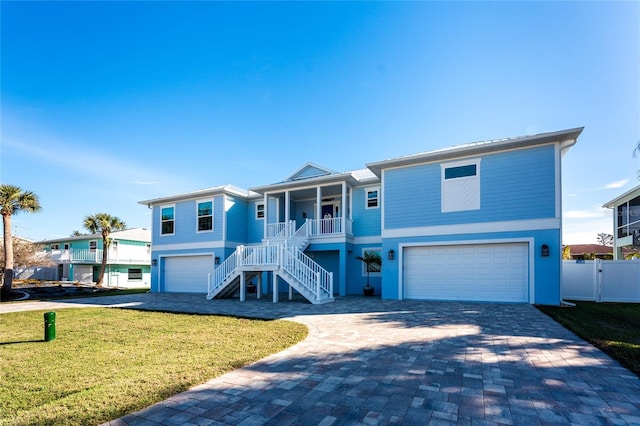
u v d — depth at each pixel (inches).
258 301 541.3
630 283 497.7
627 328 281.3
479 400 141.3
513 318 338.6
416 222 527.8
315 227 660.1
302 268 518.9
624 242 756.0
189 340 261.9
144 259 1358.3
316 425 120.5
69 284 1091.3
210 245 746.8
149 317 388.5
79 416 127.9
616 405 136.0
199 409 134.4
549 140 450.0
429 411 131.2
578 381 163.0
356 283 657.6
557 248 440.1
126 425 121.0
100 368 191.0
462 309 404.8
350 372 179.3
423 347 229.8
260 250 553.0
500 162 479.8
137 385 160.9
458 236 497.7
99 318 388.5
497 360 198.2
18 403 142.4
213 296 590.6
